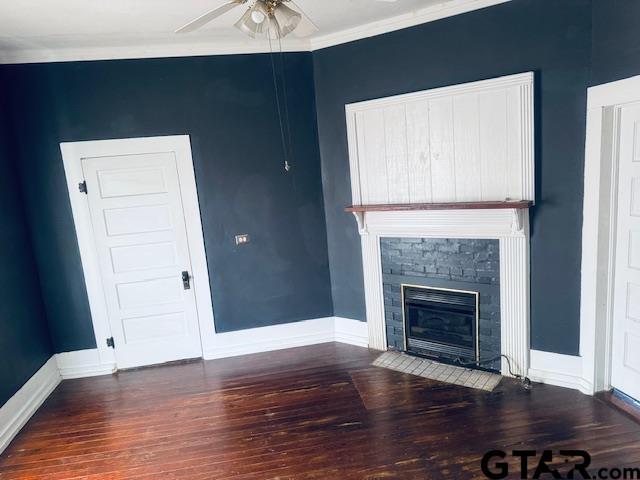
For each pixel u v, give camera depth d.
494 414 2.97
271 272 4.27
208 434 3.02
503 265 3.30
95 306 4.04
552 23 2.89
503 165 3.18
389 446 2.73
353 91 3.84
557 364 3.26
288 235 4.25
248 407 3.33
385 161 3.72
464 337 3.65
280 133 4.09
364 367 3.82
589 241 2.94
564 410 2.96
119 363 4.15
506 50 3.08
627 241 2.82
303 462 2.65
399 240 3.81
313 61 4.04
